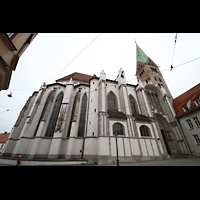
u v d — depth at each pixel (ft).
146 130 86.07
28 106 101.81
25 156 72.59
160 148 80.12
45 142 77.71
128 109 90.99
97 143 75.05
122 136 74.69
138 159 69.05
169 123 107.96
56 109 95.71
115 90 112.37
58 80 136.15
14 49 23.63
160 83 141.08
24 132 78.02
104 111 84.12
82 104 99.14
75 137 80.53
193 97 98.53
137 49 201.05
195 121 89.56
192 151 87.61
